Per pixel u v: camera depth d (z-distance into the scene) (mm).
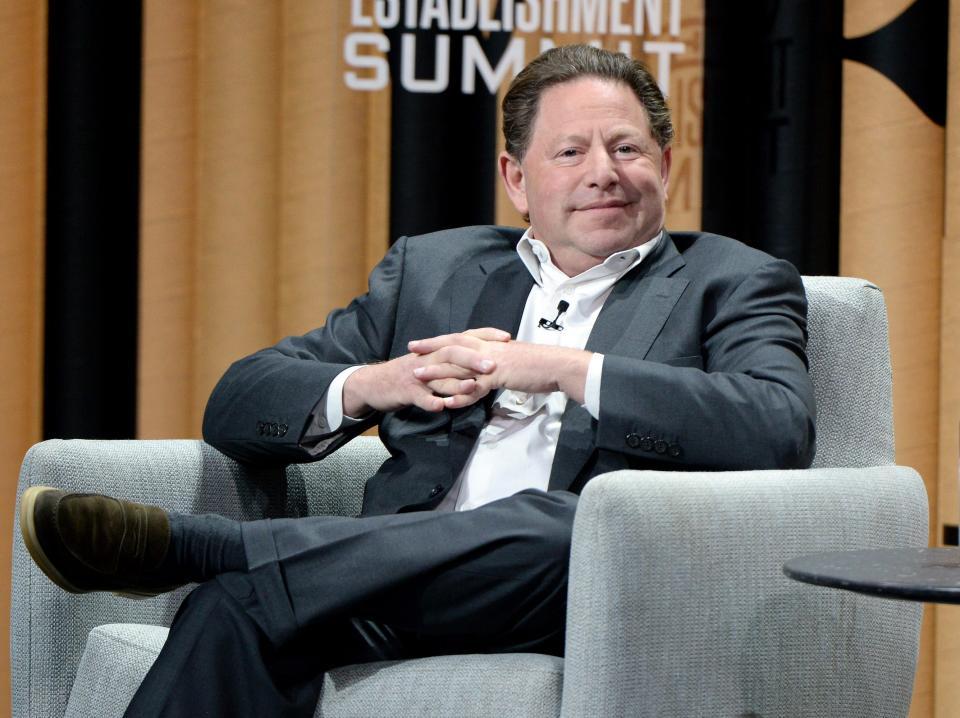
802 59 10867
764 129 10906
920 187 10867
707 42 10906
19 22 10555
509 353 6285
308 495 7414
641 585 5102
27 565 6605
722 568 5332
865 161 10891
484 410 6758
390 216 10906
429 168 10898
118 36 10672
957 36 10820
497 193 10914
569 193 6930
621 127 6961
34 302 10594
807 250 10875
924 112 10875
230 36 10789
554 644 5633
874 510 5934
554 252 7148
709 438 5949
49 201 10602
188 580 5715
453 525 5500
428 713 5211
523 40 10906
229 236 10805
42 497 5480
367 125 10883
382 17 10875
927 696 10609
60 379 10602
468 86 10906
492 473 6637
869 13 10883
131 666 6062
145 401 10719
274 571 5441
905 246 10844
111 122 10672
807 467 6227
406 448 6816
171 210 10750
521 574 5449
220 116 10789
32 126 10594
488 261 7402
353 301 7738
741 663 5391
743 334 6543
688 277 6895
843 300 6973
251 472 7141
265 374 6980
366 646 5742
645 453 5973
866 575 4641
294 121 10859
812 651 5645
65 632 6609
